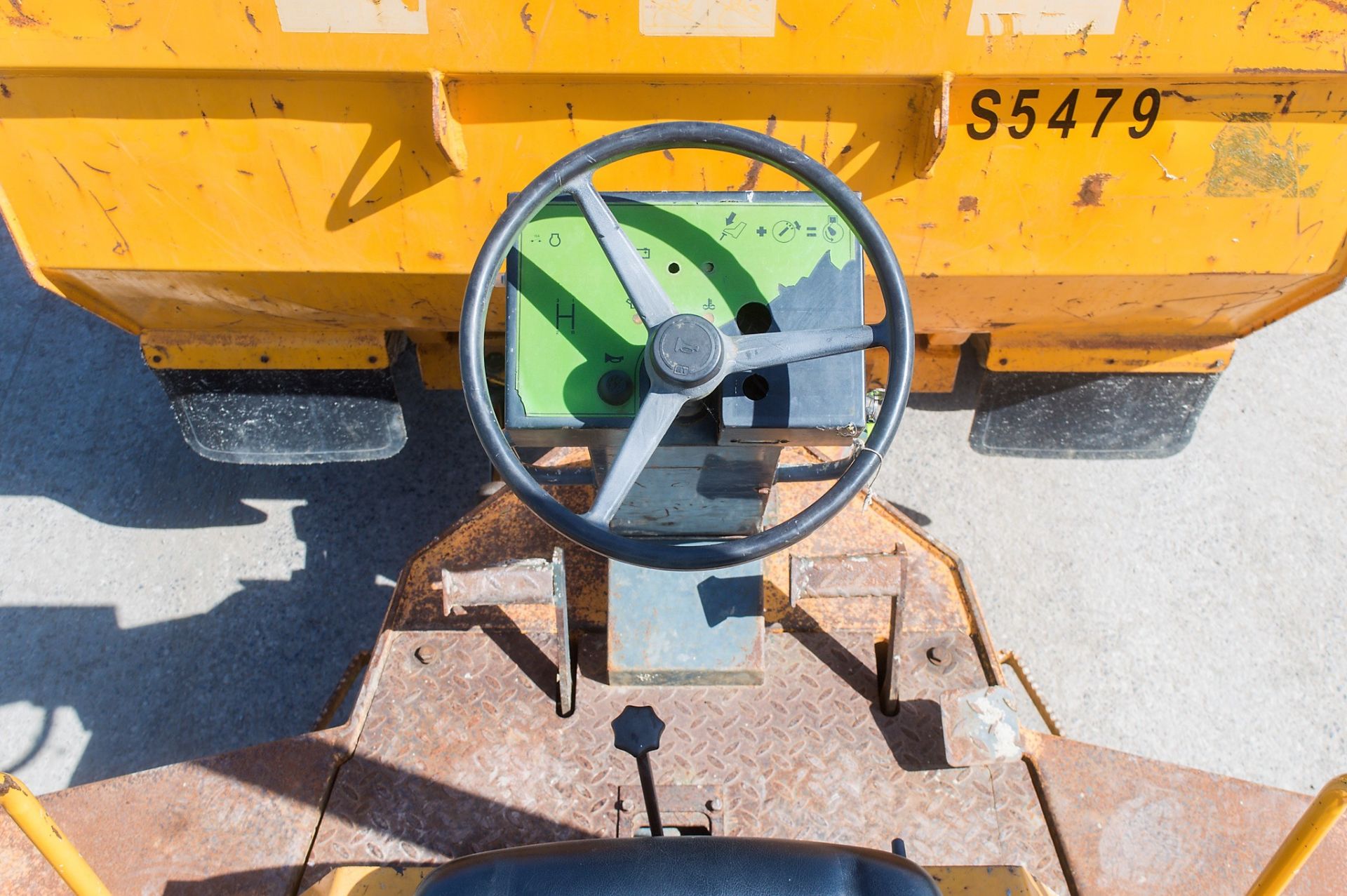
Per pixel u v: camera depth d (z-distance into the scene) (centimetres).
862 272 162
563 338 161
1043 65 190
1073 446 282
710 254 162
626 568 212
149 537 328
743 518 198
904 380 145
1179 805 189
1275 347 388
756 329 161
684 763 202
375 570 322
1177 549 330
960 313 243
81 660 300
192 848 185
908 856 188
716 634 209
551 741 205
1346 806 128
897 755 202
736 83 195
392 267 216
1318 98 196
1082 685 299
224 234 212
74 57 187
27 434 353
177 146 201
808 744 204
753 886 122
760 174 206
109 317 244
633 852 128
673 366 141
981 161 203
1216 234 211
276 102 196
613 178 207
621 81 194
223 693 295
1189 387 265
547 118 199
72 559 322
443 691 211
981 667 216
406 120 198
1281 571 324
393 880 155
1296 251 212
